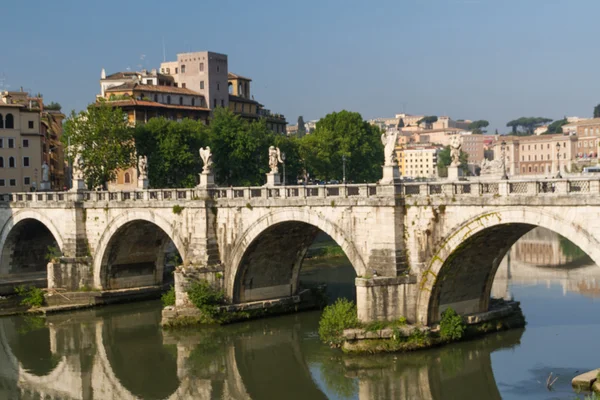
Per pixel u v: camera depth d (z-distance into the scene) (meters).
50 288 73.50
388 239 50.59
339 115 130.88
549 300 65.38
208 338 59.28
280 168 112.00
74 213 74.31
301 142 120.56
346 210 53.41
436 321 51.66
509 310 56.03
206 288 61.84
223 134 106.38
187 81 138.25
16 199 82.00
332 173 124.69
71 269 73.75
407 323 50.72
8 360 56.62
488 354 49.75
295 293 66.94
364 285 50.28
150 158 101.00
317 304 67.00
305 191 56.12
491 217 45.69
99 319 68.00
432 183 49.00
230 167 106.38
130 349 57.97
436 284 49.81
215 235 63.06
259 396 47.31
